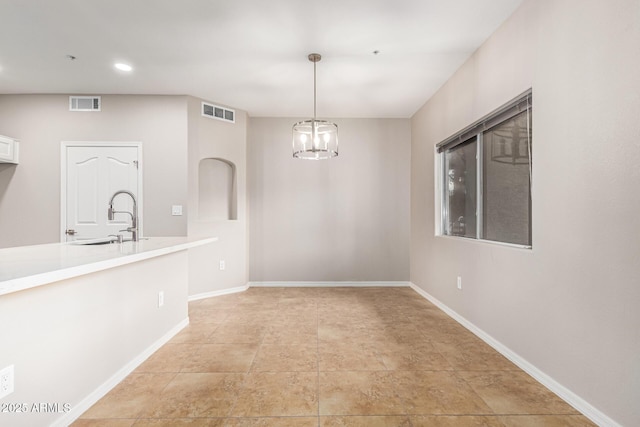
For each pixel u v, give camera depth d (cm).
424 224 454
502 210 283
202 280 444
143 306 253
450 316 363
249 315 368
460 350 271
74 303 180
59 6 243
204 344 284
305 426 173
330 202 520
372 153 521
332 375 228
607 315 169
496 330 272
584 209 183
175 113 419
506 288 258
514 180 265
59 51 310
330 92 416
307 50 310
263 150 516
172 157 417
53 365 165
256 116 514
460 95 343
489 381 220
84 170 412
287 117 516
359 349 273
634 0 155
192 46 303
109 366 210
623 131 160
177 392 207
